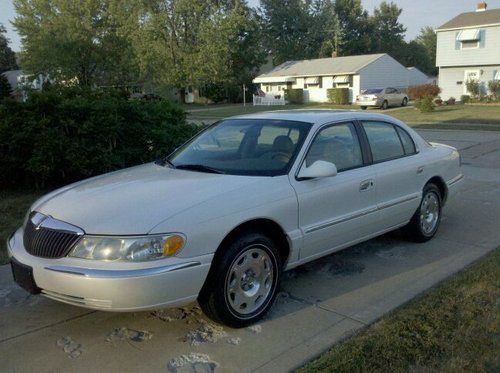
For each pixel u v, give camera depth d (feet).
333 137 15.76
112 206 11.96
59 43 124.67
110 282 10.64
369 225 16.35
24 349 11.82
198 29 163.84
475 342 11.36
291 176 13.96
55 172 27.25
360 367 10.52
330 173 13.92
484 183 30.48
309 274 16.14
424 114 90.63
